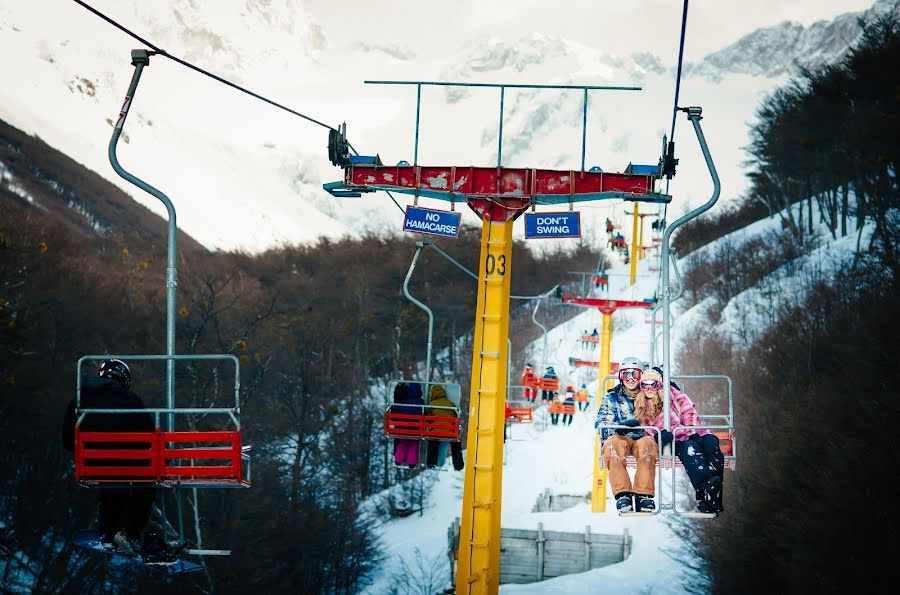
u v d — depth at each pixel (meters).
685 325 89.50
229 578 42.78
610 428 12.94
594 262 145.75
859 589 29.14
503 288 18.39
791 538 34.69
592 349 76.50
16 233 72.56
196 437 12.42
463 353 98.94
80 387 12.52
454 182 18.42
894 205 64.00
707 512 12.77
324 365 84.19
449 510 70.88
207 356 12.62
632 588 43.94
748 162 111.62
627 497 12.75
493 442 18.12
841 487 31.66
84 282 73.88
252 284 96.06
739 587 39.12
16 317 49.00
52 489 45.28
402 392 21.83
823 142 87.44
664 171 17.94
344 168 18.56
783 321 59.03
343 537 55.62
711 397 55.75
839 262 78.25
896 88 71.19
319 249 145.00
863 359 37.56
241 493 48.06
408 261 118.31
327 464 71.00
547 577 47.84
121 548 12.59
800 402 41.53
